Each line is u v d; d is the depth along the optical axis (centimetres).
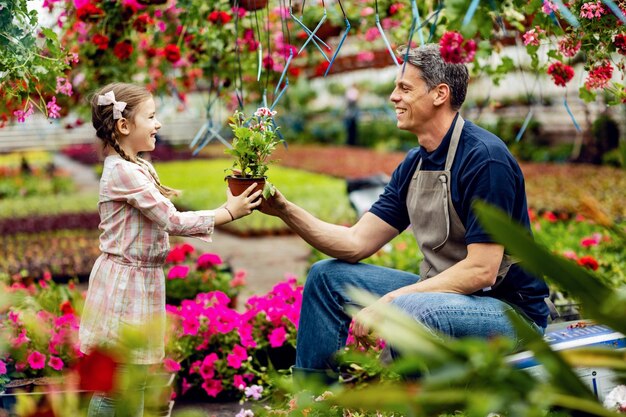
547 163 1395
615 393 241
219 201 1162
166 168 1820
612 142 1280
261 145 291
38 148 2209
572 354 121
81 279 692
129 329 97
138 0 477
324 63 618
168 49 482
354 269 303
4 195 1439
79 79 523
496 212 111
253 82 590
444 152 285
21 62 328
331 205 1090
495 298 274
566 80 348
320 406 139
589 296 115
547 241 593
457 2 205
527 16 405
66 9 503
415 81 282
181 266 512
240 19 514
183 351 390
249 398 371
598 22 296
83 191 1504
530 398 105
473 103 1294
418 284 273
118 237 284
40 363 339
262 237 939
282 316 410
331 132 2408
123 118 285
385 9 513
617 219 737
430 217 288
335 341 294
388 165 1652
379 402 102
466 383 106
